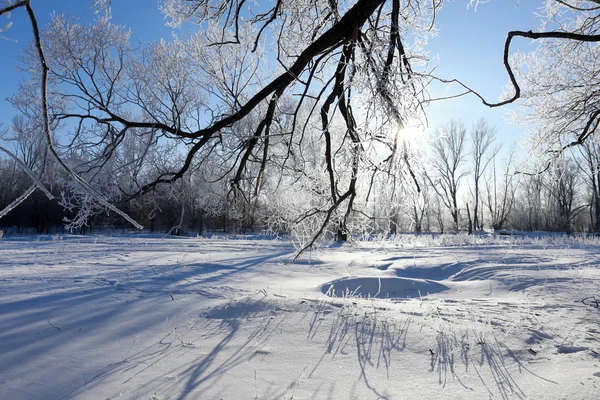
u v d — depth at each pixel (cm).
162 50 1144
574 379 288
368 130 321
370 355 361
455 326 432
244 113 297
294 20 409
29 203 2947
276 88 298
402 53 308
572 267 867
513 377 305
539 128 899
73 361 352
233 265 1006
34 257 1171
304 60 295
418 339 395
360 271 956
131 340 411
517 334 399
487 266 897
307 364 343
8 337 414
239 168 375
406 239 2077
